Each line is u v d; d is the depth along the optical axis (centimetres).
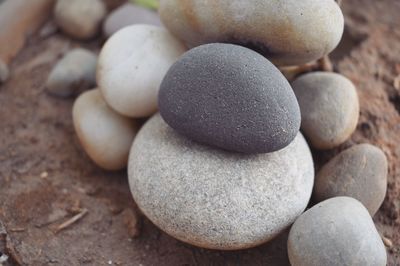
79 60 43
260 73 32
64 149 40
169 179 32
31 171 38
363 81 41
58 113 42
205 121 32
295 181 33
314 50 33
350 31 45
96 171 39
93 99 38
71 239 35
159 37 36
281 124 31
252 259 34
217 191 32
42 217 36
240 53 32
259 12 32
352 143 38
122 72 35
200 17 33
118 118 38
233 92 31
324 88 36
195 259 35
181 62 32
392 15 47
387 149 38
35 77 45
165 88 33
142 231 36
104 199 37
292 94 32
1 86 44
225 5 33
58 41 48
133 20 45
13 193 37
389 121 39
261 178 32
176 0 34
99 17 48
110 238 35
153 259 35
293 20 32
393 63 43
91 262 34
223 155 33
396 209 36
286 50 34
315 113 36
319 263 31
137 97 36
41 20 49
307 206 36
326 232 31
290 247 32
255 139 31
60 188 37
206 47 32
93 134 37
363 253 30
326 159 38
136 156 34
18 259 33
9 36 46
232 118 31
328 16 33
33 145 40
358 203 32
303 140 35
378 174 34
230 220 32
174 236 33
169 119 33
